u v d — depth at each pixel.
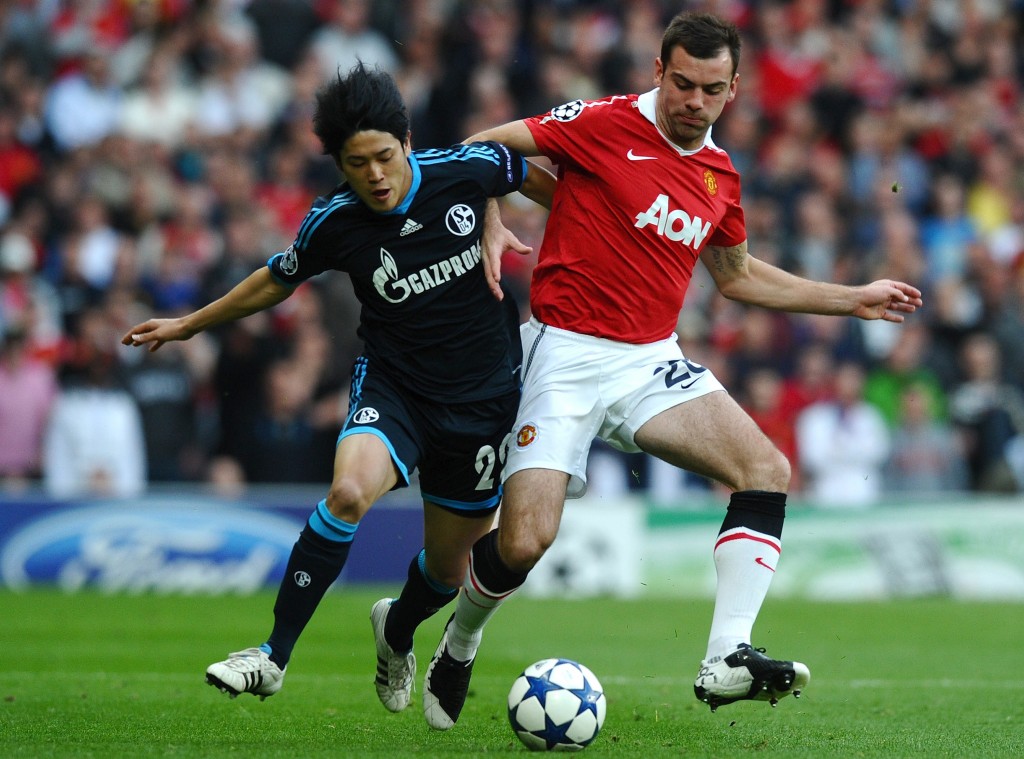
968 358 49.38
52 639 30.05
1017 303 52.25
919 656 29.47
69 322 44.72
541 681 17.05
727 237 19.55
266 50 56.25
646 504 41.84
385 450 17.44
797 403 46.50
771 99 59.69
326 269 18.30
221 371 42.44
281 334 42.81
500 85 53.50
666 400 18.66
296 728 19.23
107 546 39.38
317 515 17.16
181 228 47.47
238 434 42.22
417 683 24.81
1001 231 60.19
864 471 46.31
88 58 53.44
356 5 56.38
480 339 18.42
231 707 21.25
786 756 17.06
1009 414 48.28
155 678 24.58
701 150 19.00
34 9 54.97
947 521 42.94
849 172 58.50
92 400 41.62
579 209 18.98
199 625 32.75
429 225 17.89
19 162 51.69
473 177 18.20
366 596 39.19
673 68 18.22
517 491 18.14
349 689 23.66
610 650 30.12
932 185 59.84
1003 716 21.31
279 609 17.20
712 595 41.56
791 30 62.34
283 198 50.31
